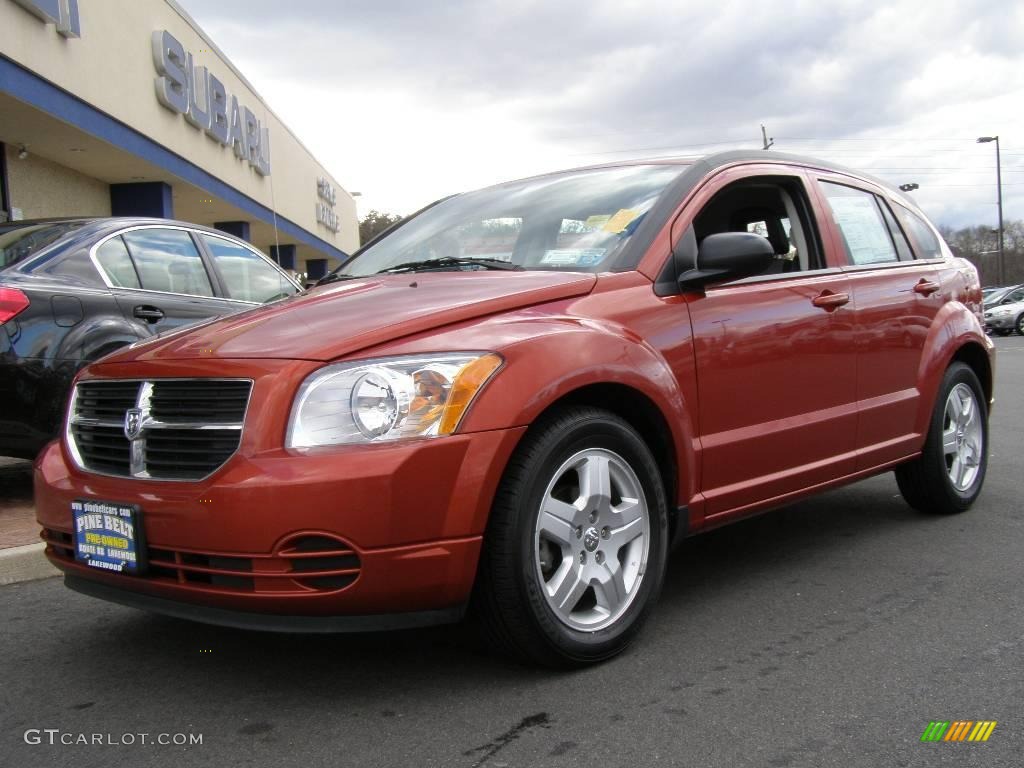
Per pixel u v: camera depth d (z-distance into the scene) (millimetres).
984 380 5215
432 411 2512
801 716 2529
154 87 16969
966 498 4930
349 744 2395
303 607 2408
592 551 2873
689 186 3604
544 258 3490
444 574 2500
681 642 3107
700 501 3285
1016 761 2283
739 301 3521
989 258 66375
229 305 5977
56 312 4746
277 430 2482
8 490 5492
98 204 18266
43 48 12555
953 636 3143
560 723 2496
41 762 2328
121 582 2680
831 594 3627
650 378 3012
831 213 4246
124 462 2781
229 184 21906
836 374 3945
